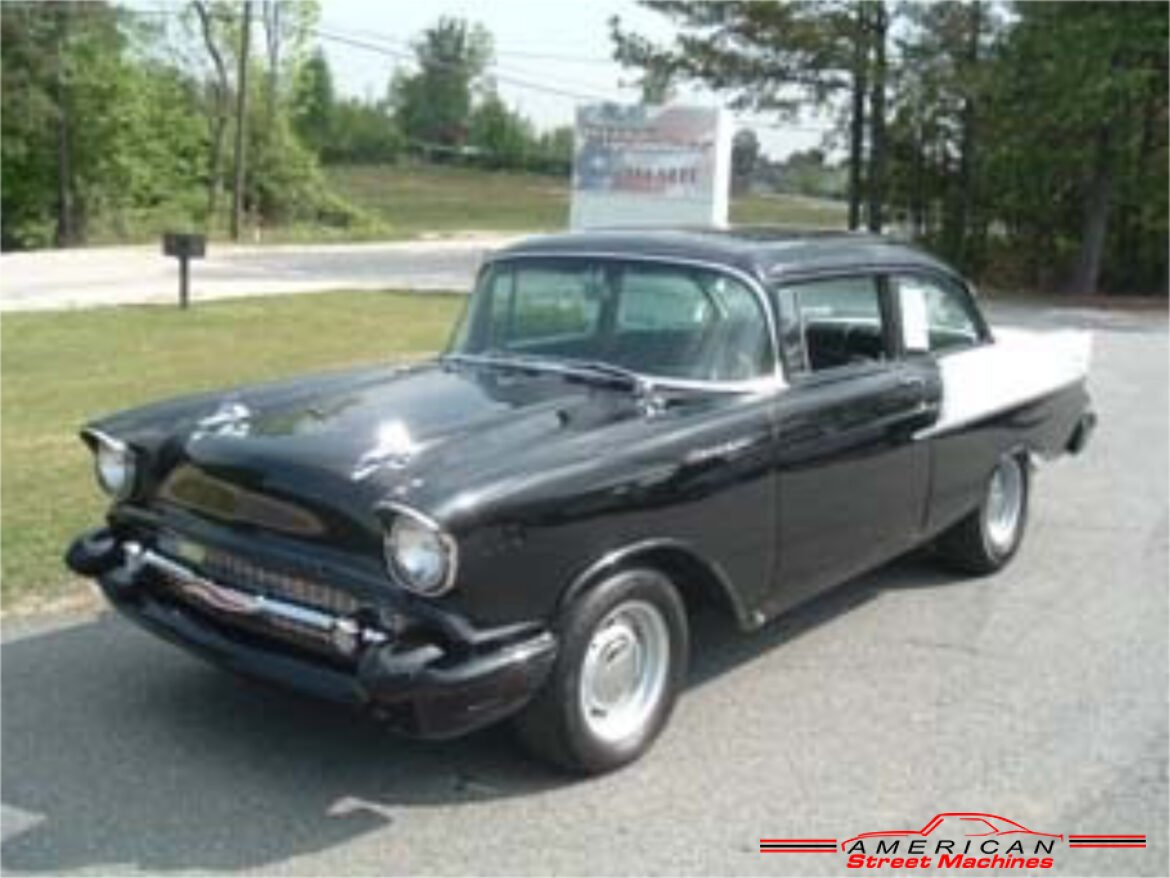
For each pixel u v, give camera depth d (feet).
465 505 12.11
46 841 12.30
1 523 22.25
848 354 17.34
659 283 16.22
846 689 16.35
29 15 143.74
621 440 13.71
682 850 12.46
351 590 12.62
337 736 14.62
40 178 151.43
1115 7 87.76
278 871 11.91
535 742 13.50
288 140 173.99
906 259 18.98
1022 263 103.24
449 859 12.20
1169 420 37.63
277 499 13.08
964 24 98.37
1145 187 95.45
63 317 58.34
